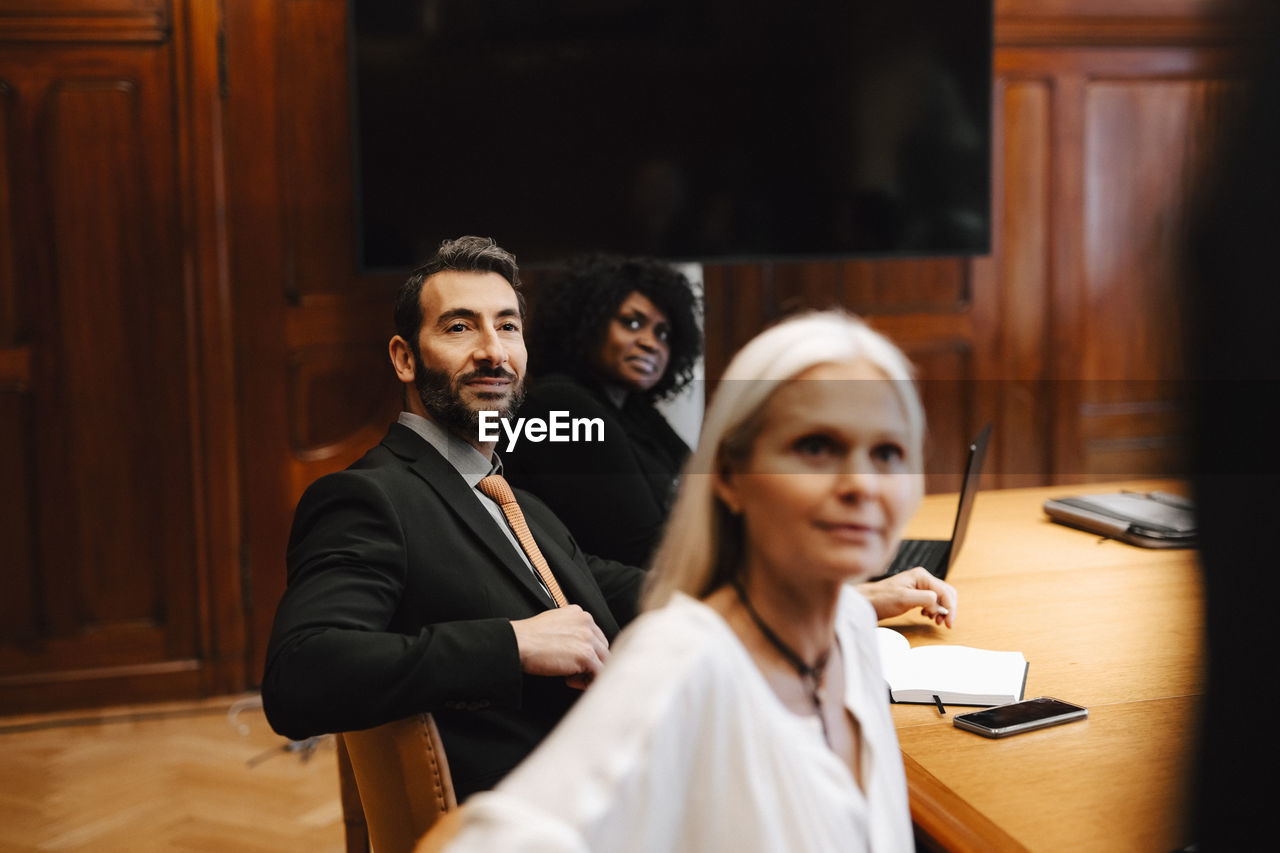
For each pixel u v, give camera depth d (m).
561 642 1.48
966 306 4.57
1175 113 4.64
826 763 0.81
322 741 3.56
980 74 4.16
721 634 0.78
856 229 4.14
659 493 2.46
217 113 3.86
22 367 3.81
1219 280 0.64
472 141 3.85
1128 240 4.67
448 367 1.67
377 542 1.55
